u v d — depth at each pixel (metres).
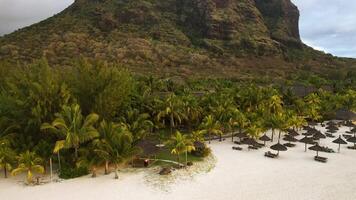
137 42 184.75
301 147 58.19
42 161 42.72
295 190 39.44
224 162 49.12
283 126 60.78
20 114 47.66
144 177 42.59
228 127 61.50
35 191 38.84
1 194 38.06
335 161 50.56
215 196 37.59
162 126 64.12
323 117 80.25
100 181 41.50
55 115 43.91
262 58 198.00
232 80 137.25
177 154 47.41
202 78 136.38
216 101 67.25
